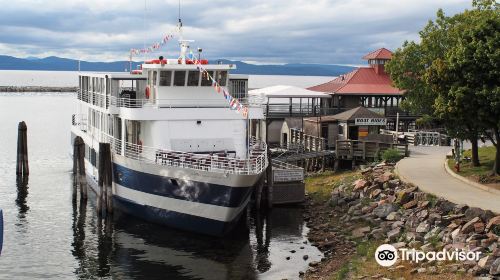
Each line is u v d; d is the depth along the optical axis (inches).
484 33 1411.2
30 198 1937.7
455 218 1192.2
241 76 1749.5
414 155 2043.6
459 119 1466.5
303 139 2358.5
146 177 1473.9
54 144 3388.3
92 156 1936.5
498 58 1343.5
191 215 1413.6
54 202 1875.0
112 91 1637.6
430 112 1871.3
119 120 1662.2
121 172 1587.1
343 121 2320.4
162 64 1539.1
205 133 1529.3
